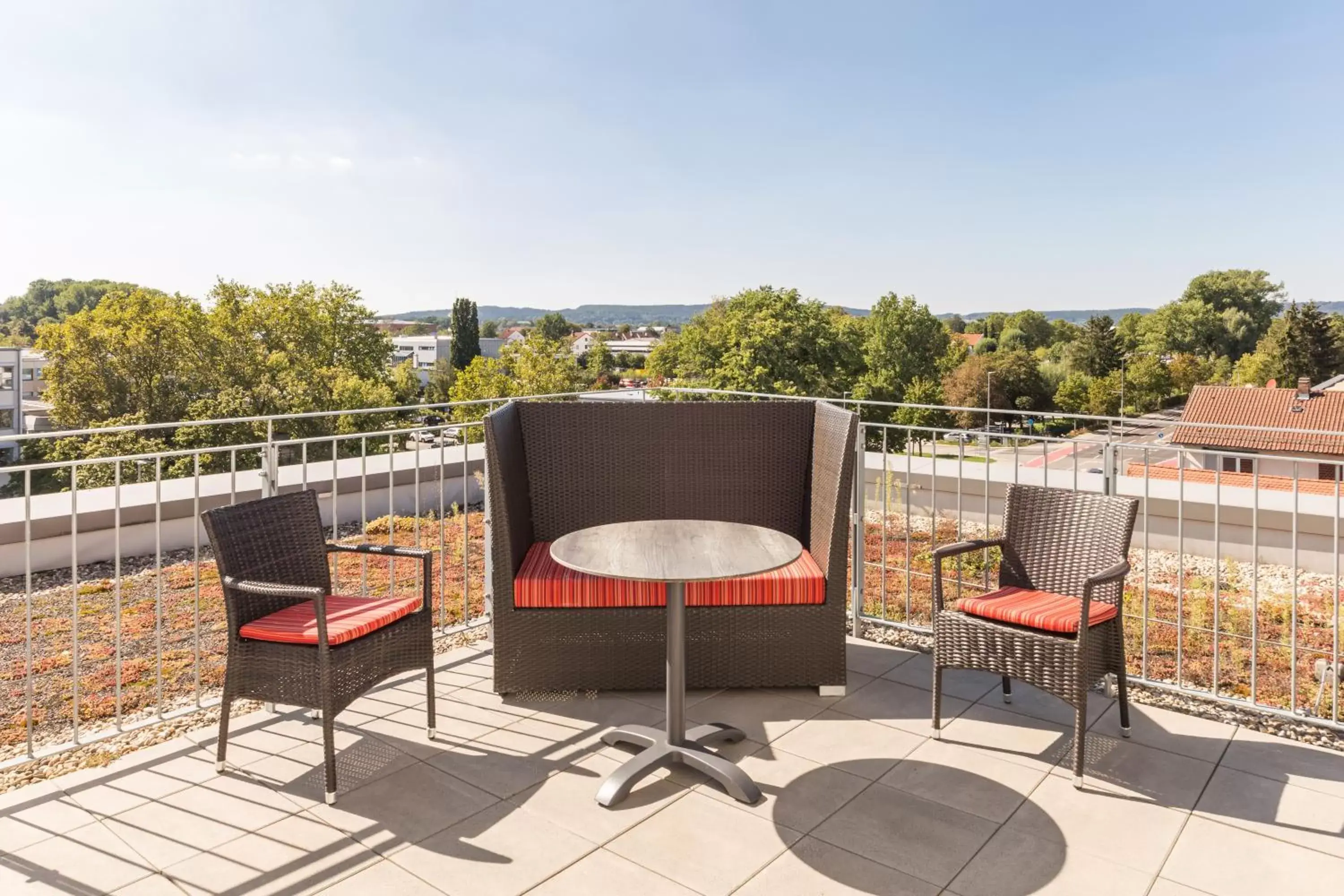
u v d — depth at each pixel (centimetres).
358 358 3466
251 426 2677
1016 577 324
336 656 255
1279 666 468
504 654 335
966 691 347
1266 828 240
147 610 545
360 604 288
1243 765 279
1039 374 5866
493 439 324
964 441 436
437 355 8306
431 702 300
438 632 416
